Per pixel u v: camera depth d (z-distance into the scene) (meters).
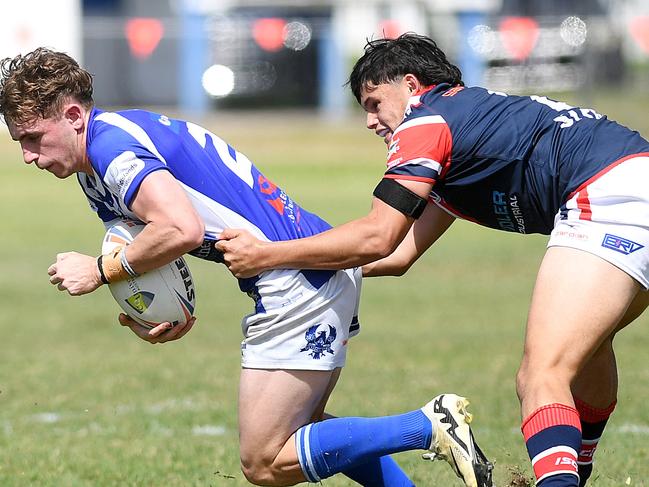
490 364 27.33
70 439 20.56
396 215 13.77
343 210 57.78
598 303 12.88
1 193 68.38
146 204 13.52
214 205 14.07
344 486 17.36
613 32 99.06
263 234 14.25
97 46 102.69
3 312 35.94
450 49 100.19
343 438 13.95
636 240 13.10
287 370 14.12
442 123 13.96
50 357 28.86
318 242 13.76
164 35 101.44
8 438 20.66
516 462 18.03
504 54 95.44
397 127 14.47
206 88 101.62
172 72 105.25
